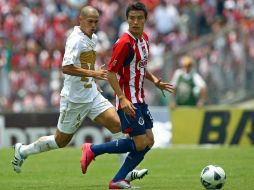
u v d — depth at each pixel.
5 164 44.66
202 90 60.28
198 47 73.12
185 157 48.41
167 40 86.00
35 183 35.16
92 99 34.03
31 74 75.12
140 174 31.75
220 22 85.06
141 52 30.73
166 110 60.94
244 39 72.12
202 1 89.19
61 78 72.44
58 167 43.16
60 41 84.56
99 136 60.50
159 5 88.75
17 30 89.56
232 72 72.19
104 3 90.94
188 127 60.22
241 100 72.00
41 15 90.81
